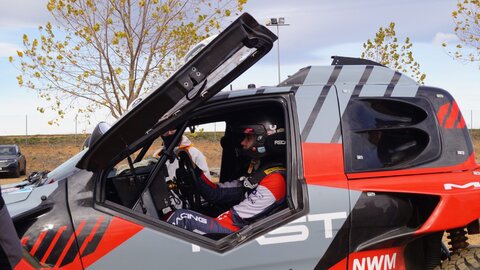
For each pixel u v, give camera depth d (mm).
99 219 2930
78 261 2893
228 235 3143
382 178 3221
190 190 3781
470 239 5934
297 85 3400
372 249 3178
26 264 2818
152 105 2775
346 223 3113
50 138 31469
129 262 2920
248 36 2779
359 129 3273
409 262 3424
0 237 2256
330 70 3475
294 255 3062
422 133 3359
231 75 3020
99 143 2826
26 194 3020
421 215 3262
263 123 3445
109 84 9898
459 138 3439
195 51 2996
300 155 3180
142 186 3201
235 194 3846
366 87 3402
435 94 3475
